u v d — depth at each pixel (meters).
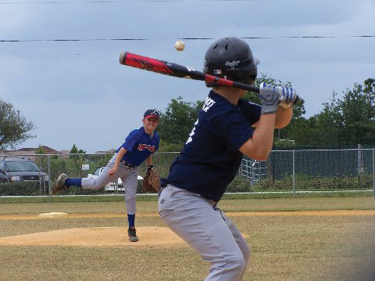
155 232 14.80
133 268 10.16
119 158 12.77
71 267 10.30
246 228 15.63
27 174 32.19
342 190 30.39
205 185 5.94
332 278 6.78
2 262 10.77
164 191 6.08
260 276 9.27
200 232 5.90
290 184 32.44
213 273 5.85
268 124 5.57
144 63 5.85
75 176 30.72
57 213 21.70
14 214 22.48
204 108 6.01
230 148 5.73
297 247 11.95
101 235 14.38
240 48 6.04
